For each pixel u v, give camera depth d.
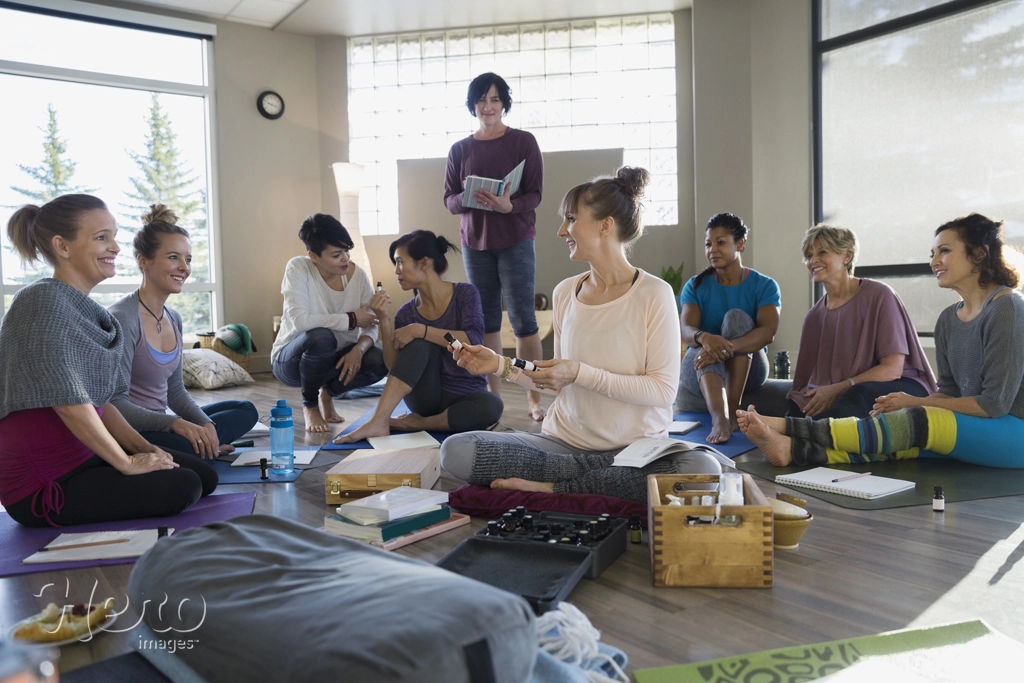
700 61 6.02
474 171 3.87
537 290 6.62
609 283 2.20
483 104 3.78
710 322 3.77
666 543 1.60
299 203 7.08
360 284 3.79
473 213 3.83
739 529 1.59
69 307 2.02
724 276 3.75
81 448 2.12
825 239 3.14
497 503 2.09
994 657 1.27
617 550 1.79
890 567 1.71
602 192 2.11
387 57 6.96
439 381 3.39
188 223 6.68
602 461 2.17
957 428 2.57
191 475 2.19
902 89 5.08
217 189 6.71
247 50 6.75
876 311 3.08
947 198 4.89
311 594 1.07
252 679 0.97
